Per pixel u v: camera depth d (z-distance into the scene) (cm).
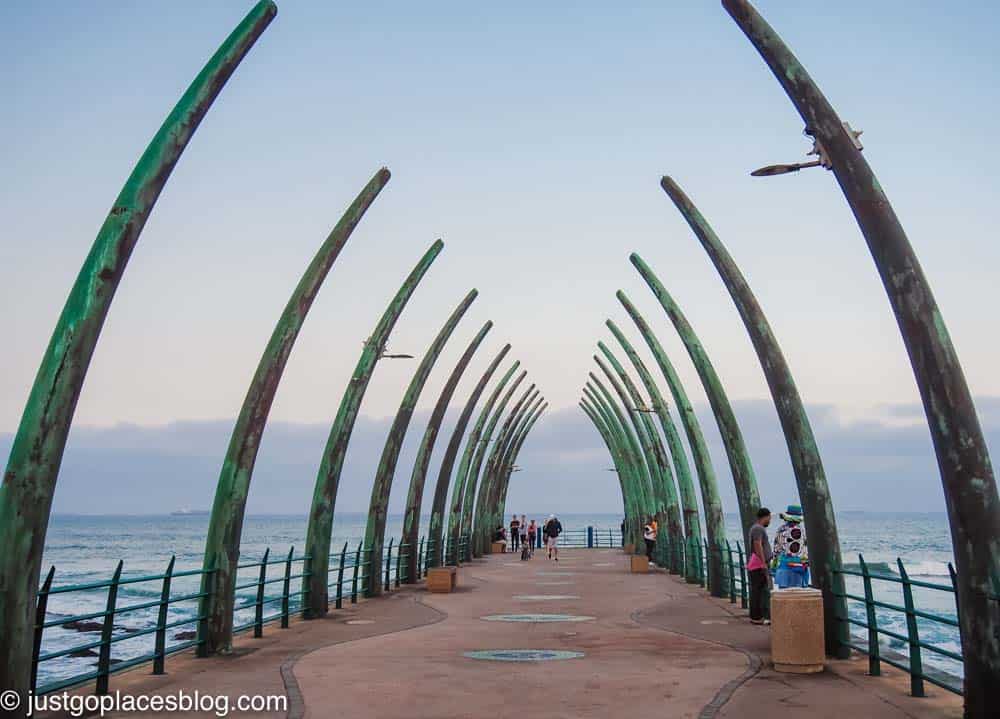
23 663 800
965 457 848
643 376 2919
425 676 1094
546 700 944
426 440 2933
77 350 860
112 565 7656
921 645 942
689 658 1233
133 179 923
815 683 1040
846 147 944
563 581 2816
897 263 902
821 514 1258
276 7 1041
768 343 1343
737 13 998
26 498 818
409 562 2852
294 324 1412
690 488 2823
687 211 1473
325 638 1470
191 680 1069
